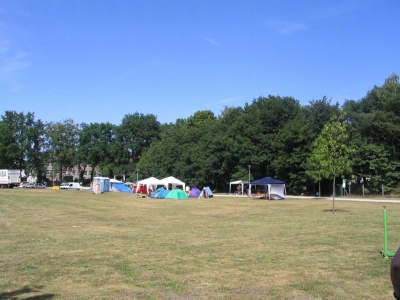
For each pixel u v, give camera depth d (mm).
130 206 35312
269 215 25359
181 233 16562
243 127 67938
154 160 86250
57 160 108938
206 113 102250
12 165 102000
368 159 53719
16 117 104062
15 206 33469
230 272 9359
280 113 67750
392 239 14188
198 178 76000
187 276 9000
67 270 9656
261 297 7344
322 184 60625
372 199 47000
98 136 110125
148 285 8242
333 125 27578
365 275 8938
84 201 42344
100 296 7445
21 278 8883
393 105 53062
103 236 15656
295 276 8914
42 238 15148
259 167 67562
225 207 33906
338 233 15961
